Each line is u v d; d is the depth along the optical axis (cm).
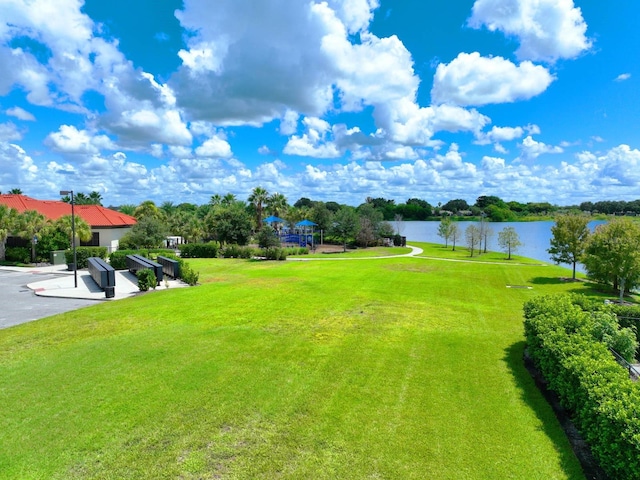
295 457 491
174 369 768
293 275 2256
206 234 5059
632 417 420
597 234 1966
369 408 618
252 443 520
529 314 918
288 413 598
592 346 648
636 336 986
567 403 600
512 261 3469
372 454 498
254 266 2825
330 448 510
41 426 559
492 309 1399
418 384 711
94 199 7700
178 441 522
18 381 715
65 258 2817
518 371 783
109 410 603
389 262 3161
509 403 642
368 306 1375
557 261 2381
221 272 2448
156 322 1138
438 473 464
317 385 701
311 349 897
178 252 3900
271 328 1070
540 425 575
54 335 1023
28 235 2883
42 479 448
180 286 1875
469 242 4475
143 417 582
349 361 822
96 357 838
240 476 454
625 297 1825
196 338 973
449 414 602
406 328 1091
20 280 2098
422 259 3491
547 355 681
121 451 500
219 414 593
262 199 5988
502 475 462
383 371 770
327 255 4019
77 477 452
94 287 1838
